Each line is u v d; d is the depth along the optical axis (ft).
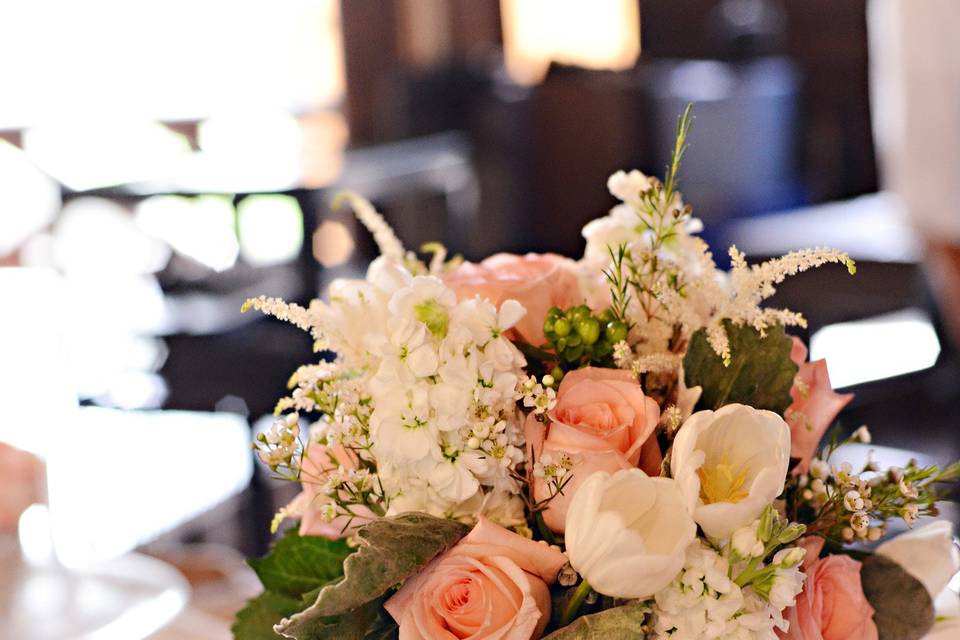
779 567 3.02
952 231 7.79
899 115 7.94
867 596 3.37
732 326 3.29
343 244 17.54
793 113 14.89
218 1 20.97
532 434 3.15
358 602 3.07
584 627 3.04
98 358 11.46
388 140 19.36
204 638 4.24
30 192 17.90
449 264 3.73
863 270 10.65
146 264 13.73
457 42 22.36
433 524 3.13
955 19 7.23
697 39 22.70
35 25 20.13
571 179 14.46
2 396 5.28
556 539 3.18
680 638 3.03
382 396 3.12
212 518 10.99
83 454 11.64
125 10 20.49
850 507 3.22
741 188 14.15
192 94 21.11
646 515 3.03
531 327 3.30
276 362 10.77
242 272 12.36
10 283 6.13
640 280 3.34
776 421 3.04
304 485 3.38
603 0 23.15
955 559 3.43
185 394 10.82
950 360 9.29
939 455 10.46
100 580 4.48
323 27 21.44
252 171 13.10
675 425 3.17
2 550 4.66
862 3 20.81
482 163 15.06
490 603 3.07
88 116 20.48
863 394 9.18
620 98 14.16
